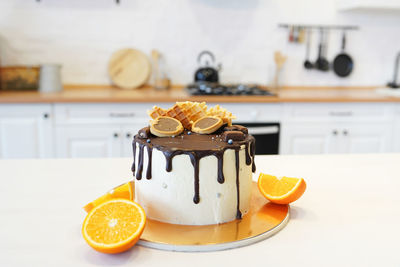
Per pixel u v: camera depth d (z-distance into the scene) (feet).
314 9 9.82
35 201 3.02
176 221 2.67
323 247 2.36
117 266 2.13
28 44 9.09
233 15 9.63
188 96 7.95
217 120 3.06
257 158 4.29
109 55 9.43
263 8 9.68
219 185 2.63
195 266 2.13
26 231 2.52
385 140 8.56
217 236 2.43
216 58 9.79
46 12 9.02
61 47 9.23
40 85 8.48
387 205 3.02
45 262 2.15
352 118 8.34
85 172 3.75
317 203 3.07
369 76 10.37
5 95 7.73
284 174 3.76
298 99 7.99
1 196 3.10
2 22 8.91
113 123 7.75
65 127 7.66
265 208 2.94
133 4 9.28
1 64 9.05
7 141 7.59
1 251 2.26
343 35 9.98
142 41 9.48
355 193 3.28
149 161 2.68
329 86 10.28
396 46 10.28
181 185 2.61
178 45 9.62
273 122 8.05
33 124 7.58
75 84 9.45
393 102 8.38
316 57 10.08
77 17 9.15
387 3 8.86
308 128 8.23
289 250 2.32
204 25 9.59
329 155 4.42
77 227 2.59
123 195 2.88
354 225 2.67
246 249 2.33
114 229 2.30
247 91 8.40
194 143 2.73
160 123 2.99
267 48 9.88
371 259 2.22
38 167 3.87
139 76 9.36
